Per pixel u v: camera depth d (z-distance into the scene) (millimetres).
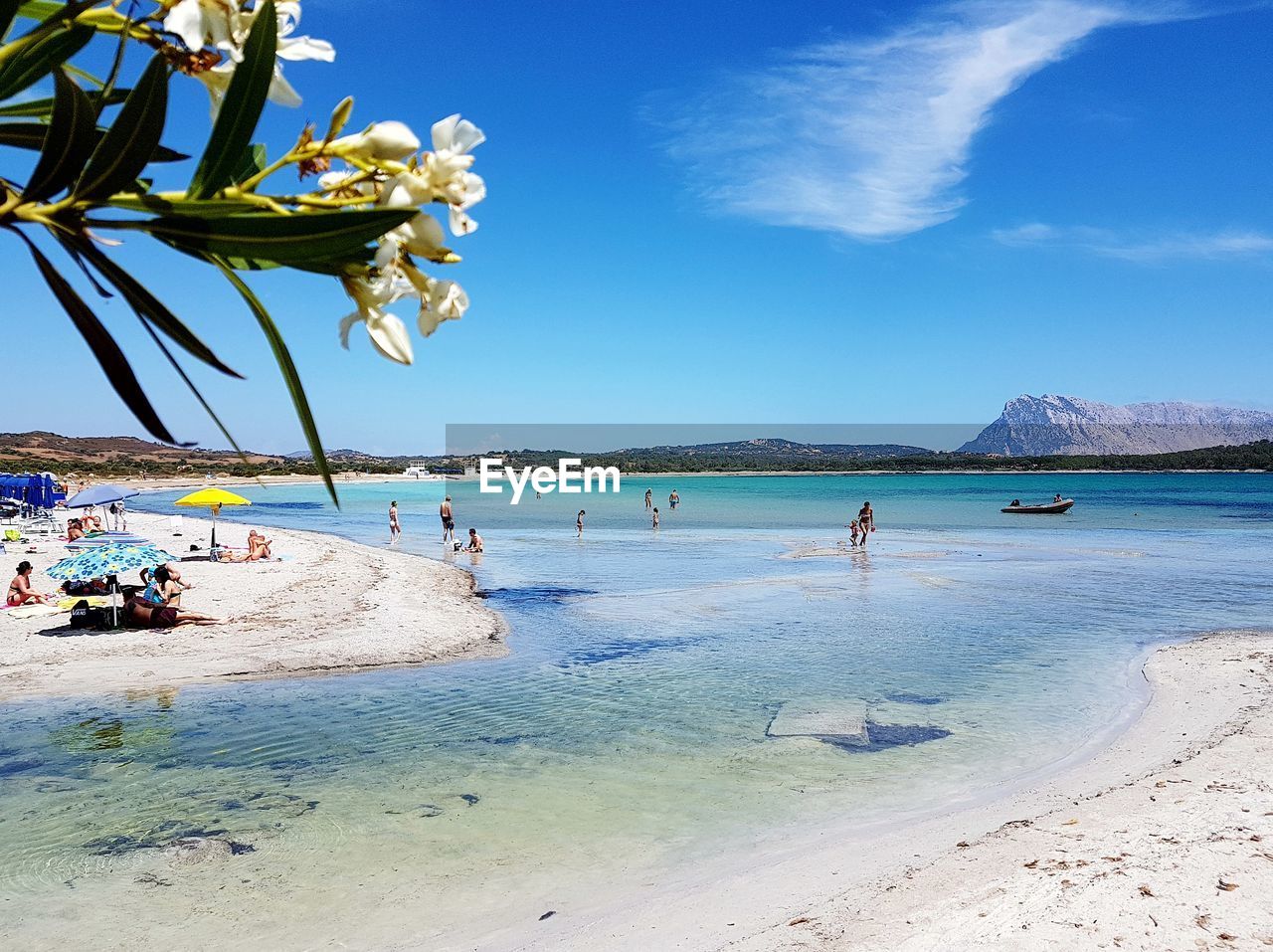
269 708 12469
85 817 8547
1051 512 66625
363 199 881
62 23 892
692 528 53438
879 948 6055
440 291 867
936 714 12430
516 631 18969
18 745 10719
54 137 832
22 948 6180
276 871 7441
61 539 34500
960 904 6598
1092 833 7879
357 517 65438
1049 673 14922
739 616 21062
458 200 878
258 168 958
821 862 7645
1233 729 11266
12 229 853
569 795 9266
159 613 17438
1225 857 7109
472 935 6465
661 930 6520
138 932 6418
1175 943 5852
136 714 12094
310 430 891
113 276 865
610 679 14492
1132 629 19156
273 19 835
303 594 22203
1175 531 49219
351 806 8898
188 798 9070
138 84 837
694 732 11531
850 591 25422
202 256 856
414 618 19344
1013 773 9992
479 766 10141
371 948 6277
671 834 8305
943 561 33625
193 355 879
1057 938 6008
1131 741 11109
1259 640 17438
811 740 11180
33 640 16172
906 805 9023
